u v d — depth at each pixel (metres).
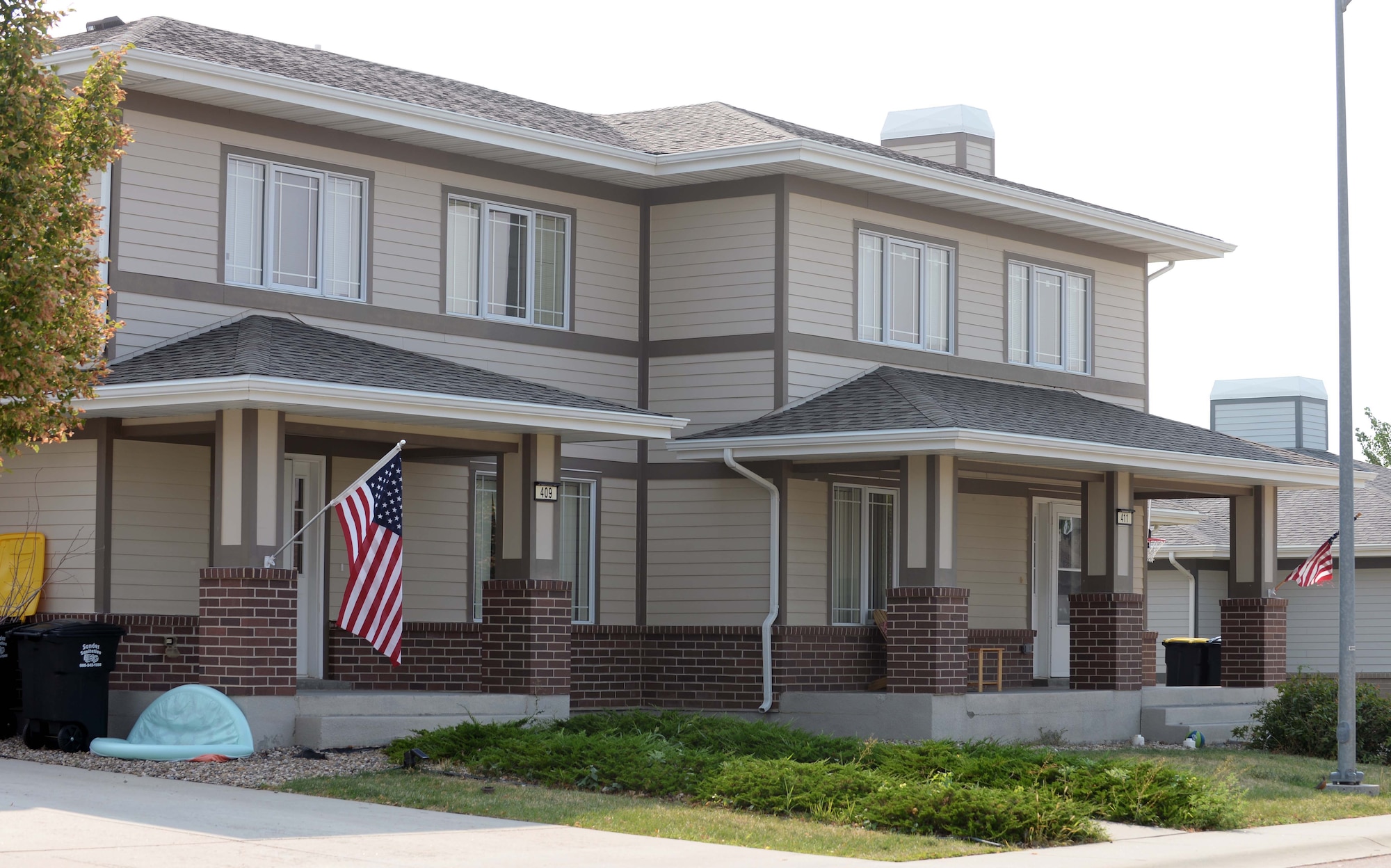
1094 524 23.08
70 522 17.69
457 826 12.57
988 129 29.14
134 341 18.02
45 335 15.02
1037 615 25.92
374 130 19.97
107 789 13.83
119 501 17.62
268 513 16.64
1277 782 18.12
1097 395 26.25
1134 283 27.16
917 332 23.69
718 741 16.92
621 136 23.53
